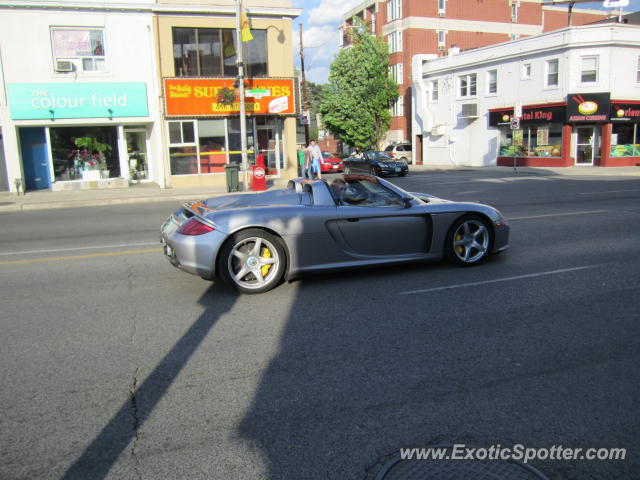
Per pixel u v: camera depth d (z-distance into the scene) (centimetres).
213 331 462
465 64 3531
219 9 2064
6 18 1872
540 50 2988
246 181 1947
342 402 332
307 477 261
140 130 2217
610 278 599
